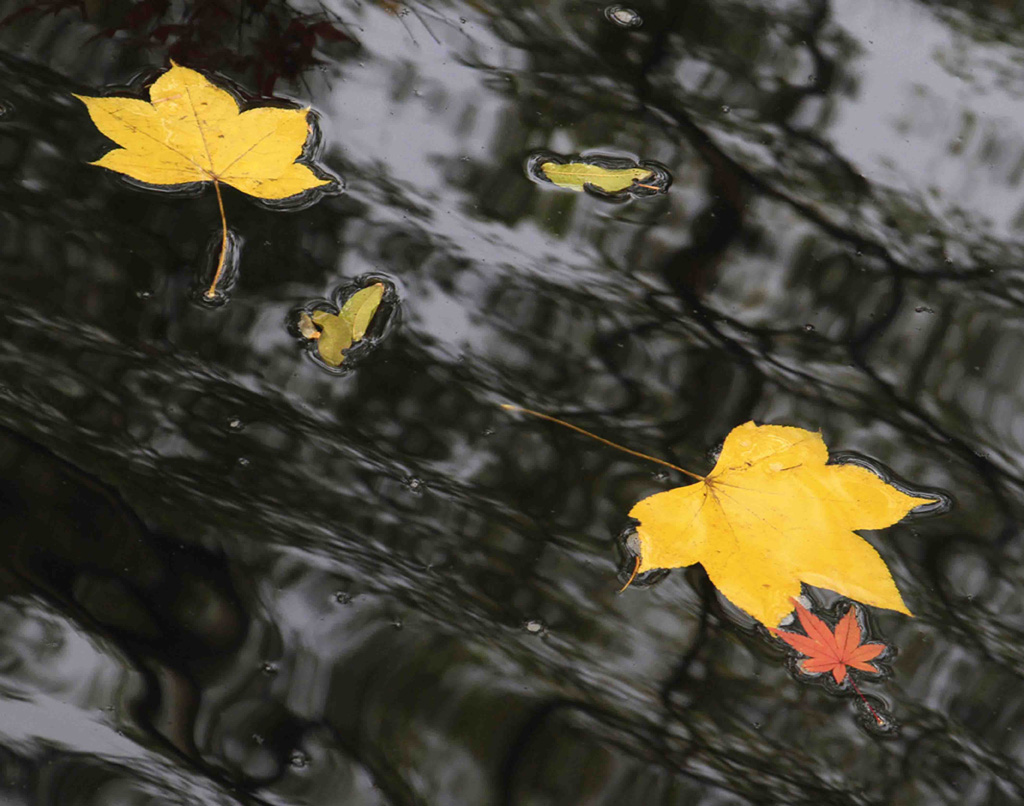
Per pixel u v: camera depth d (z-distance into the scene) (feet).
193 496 5.97
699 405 6.09
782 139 6.39
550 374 6.10
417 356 6.10
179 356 6.06
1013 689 5.90
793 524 5.97
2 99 6.23
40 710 5.82
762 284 6.22
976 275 6.25
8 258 6.11
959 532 6.00
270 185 6.18
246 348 6.07
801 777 5.85
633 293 6.19
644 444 6.05
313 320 6.09
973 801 5.84
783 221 6.29
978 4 6.66
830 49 6.55
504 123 6.34
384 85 6.36
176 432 6.01
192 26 6.37
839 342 6.17
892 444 6.07
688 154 6.35
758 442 6.02
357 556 5.95
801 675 5.91
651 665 5.90
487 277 6.17
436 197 6.24
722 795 5.83
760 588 5.93
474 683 5.88
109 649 5.86
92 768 5.79
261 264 6.14
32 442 5.98
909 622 5.94
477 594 5.94
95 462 5.98
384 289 6.14
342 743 5.83
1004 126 6.45
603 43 6.50
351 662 5.88
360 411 6.05
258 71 6.33
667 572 5.97
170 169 6.17
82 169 6.19
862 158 6.39
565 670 5.90
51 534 5.93
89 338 6.06
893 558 5.98
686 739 5.86
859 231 6.29
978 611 5.95
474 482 6.01
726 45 6.53
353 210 6.21
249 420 6.03
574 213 6.26
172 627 5.89
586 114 6.38
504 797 5.82
